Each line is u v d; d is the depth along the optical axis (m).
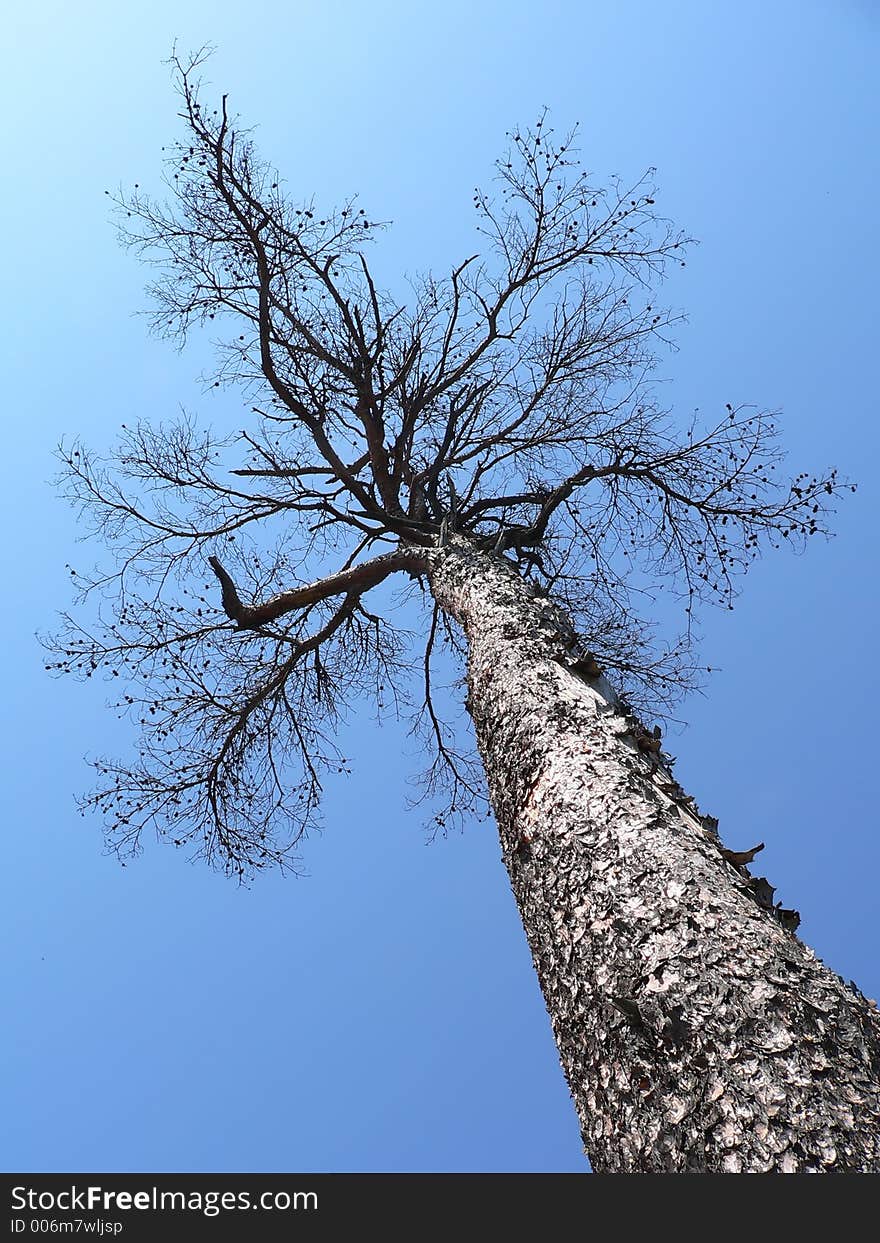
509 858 3.35
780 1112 1.85
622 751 3.24
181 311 7.16
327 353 7.13
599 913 2.57
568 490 6.71
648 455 7.17
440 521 6.82
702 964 2.23
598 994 2.39
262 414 7.22
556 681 3.84
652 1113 2.05
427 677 8.50
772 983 2.13
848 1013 2.07
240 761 7.82
